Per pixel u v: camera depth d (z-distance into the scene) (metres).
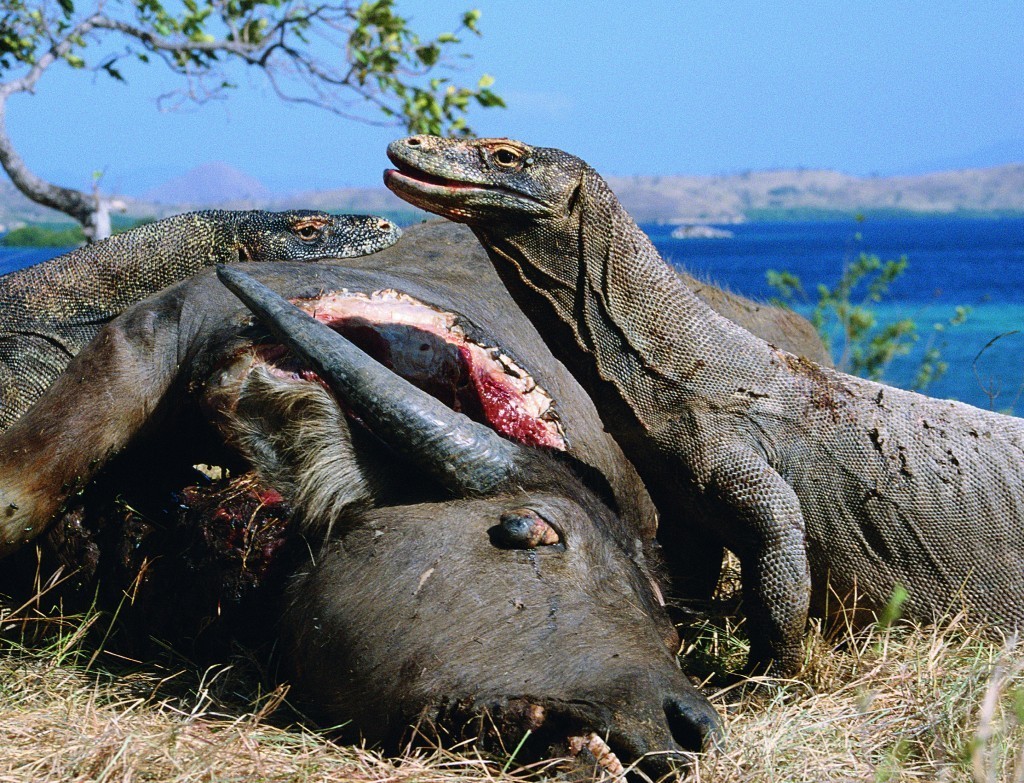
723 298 9.12
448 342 6.30
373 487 5.07
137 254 7.83
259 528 5.27
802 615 5.46
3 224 162.00
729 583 6.73
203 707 5.02
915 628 5.78
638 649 4.46
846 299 15.26
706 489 5.69
